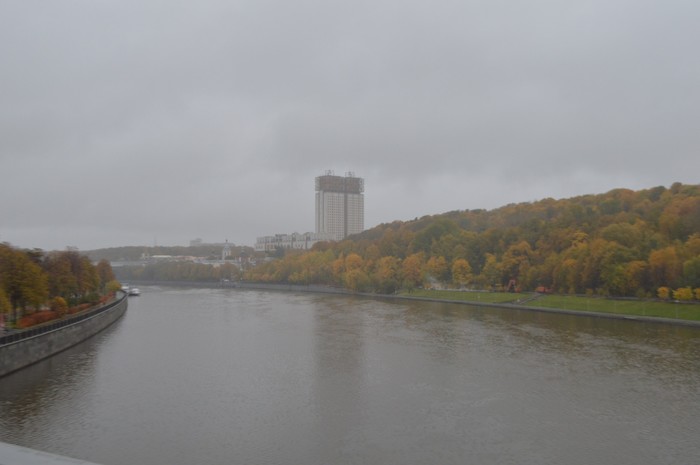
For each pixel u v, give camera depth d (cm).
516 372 7312
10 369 7194
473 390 6462
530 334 10538
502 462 4362
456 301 17888
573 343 9444
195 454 4538
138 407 5838
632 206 19300
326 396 6281
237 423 5319
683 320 11331
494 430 5084
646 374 7106
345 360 8275
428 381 6906
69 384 6775
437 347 9262
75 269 13638
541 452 4562
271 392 6462
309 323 12938
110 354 8925
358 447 4684
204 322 13550
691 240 13225
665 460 4400
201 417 5506
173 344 10006
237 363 8175
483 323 12338
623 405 5819
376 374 7319
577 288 15438
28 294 9138
